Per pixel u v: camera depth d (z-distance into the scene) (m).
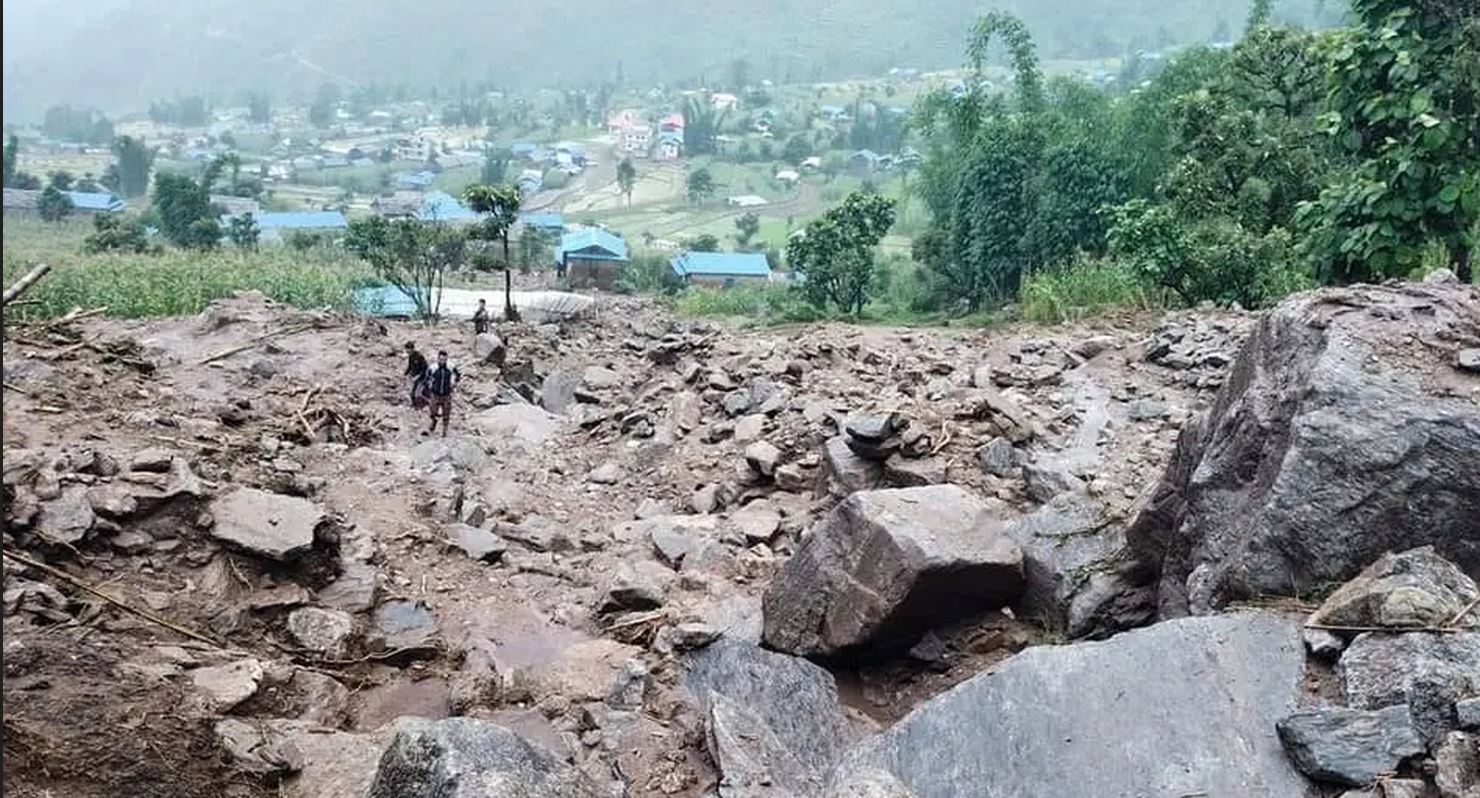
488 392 17.16
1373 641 4.81
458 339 20.38
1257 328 6.63
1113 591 7.59
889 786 4.60
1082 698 5.18
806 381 15.52
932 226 35.72
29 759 4.86
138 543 7.80
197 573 7.85
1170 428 11.57
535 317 28.70
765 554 10.20
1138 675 5.20
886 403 13.12
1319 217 9.98
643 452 13.77
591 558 10.38
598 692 7.35
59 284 22.31
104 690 5.70
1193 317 16.09
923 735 5.32
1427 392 5.57
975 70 33.19
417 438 14.39
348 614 8.02
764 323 26.62
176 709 5.76
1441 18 8.75
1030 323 19.58
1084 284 20.27
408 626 8.27
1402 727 4.36
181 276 25.41
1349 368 5.70
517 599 9.16
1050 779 4.91
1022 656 5.48
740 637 8.34
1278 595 5.62
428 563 9.46
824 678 7.51
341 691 6.97
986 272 29.94
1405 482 5.38
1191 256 18.25
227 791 5.23
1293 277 17.27
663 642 8.08
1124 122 29.69
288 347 17.52
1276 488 5.64
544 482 13.20
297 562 8.13
